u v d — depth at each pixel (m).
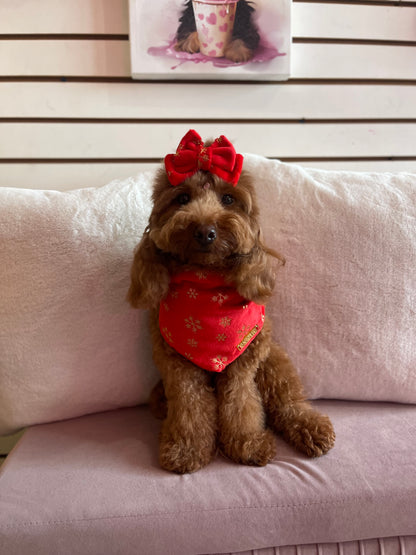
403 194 1.11
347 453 0.90
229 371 0.95
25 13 1.21
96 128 1.31
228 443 0.92
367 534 0.81
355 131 1.41
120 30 1.25
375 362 1.06
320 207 1.08
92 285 1.04
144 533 0.75
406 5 1.33
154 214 0.92
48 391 1.03
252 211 0.94
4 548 0.73
